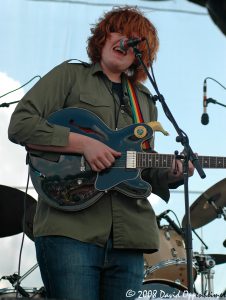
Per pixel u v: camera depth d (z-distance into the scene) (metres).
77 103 2.94
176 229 4.82
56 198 2.79
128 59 3.02
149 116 3.12
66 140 2.83
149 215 2.89
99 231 2.75
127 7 3.14
